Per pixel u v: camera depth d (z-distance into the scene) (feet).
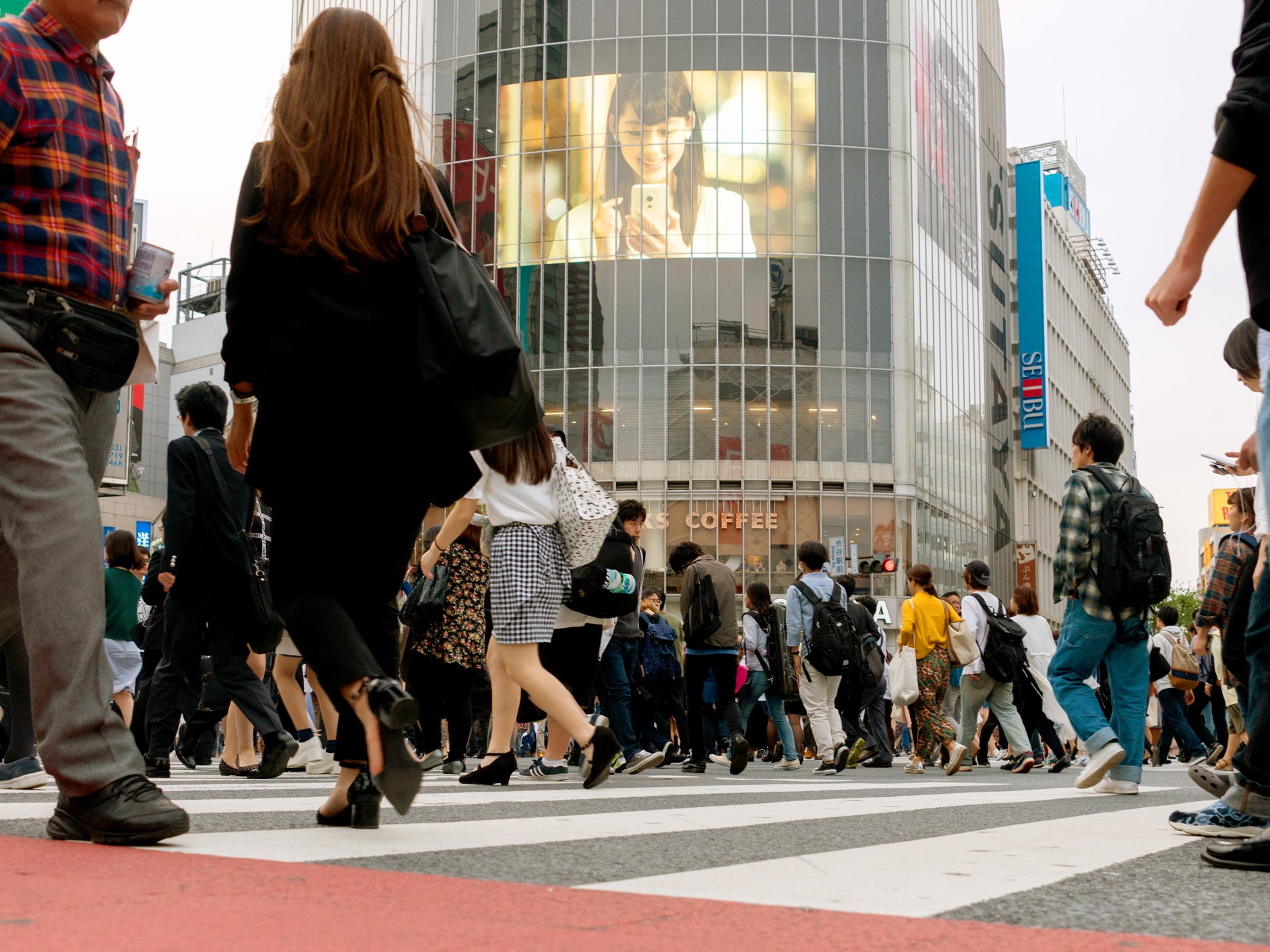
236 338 9.13
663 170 126.31
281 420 8.76
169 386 183.83
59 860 6.89
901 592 123.13
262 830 9.08
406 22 138.82
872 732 42.24
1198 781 13.12
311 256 8.70
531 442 17.11
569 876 6.97
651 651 35.60
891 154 130.11
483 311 8.57
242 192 8.88
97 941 4.72
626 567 21.86
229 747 24.25
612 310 124.98
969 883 7.22
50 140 8.96
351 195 8.64
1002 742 56.90
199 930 4.96
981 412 155.84
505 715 20.48
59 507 8.30
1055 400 244.22
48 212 8.92
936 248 138.82
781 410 123.75
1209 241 9.03
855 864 8.05
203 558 21.07
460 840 8.81
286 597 8.98
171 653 21.48
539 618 16.46
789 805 14.73
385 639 9.42
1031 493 220.23
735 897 6.25
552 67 129.39
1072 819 13.37
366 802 9.39
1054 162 277.64
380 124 8.84
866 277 127.24
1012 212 215.72
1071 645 20.03
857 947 4.94
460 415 8.61
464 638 25.79
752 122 127.34
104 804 7.85
